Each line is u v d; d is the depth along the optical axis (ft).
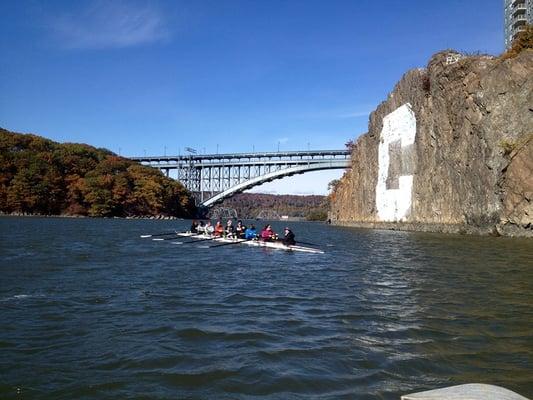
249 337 31.22
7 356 27.07
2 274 60.54
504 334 31.53
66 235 150.10
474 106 163.94
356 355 27.22
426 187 202.49
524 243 116.37
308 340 30.53
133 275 62.44
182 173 507.30
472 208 163.84
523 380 23.15
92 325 34.45
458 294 46.96
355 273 65.82
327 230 248.32
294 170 422.00
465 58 172.96
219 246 114.42
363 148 288.92
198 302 43.96
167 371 24.56
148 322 35.45
